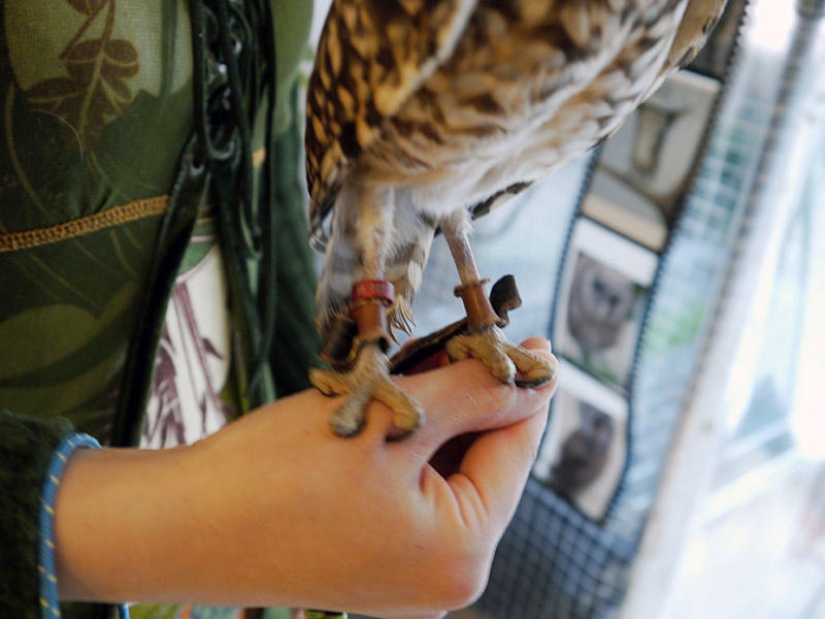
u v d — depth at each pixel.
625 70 0.47
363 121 0.47
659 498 1.29
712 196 1.07
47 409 0.65
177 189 0.67
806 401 1.41
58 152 0.57
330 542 0.42
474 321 0.53
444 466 0.59
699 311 1.13
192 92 0.65
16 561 0.37
